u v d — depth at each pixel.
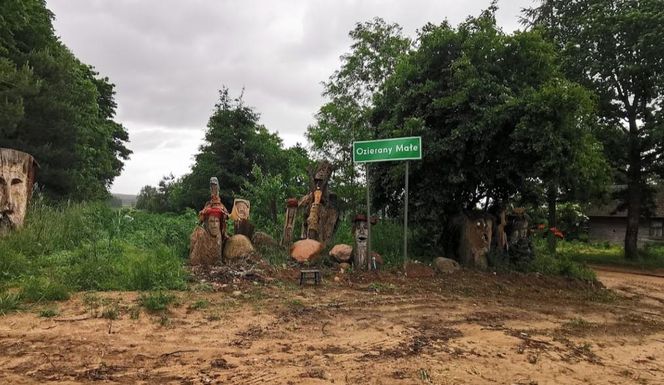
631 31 19.84
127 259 8.34
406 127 10.82
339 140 16.41
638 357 6.04
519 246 12.16
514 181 11.27
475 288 9.29
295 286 8.20
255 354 5.09
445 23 11.89
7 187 9.30
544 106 9.66
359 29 17.47
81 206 12.90
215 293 7.36
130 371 4.47
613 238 33.38
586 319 7.83
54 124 18.78
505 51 11.19
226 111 28.80
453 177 10.81
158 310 6.31
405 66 12.03
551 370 5.23
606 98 20.77
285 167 27.33
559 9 23.23
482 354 5.52
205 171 28.09
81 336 5.29
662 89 19.58
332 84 17.56
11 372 4.29
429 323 6.67
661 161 21.30
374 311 7.10
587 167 11.60
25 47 19.91
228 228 10.79
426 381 4.63
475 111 10.48
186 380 4.34
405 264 9.86
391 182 12.03
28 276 7.24
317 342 5.59
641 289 12.38
